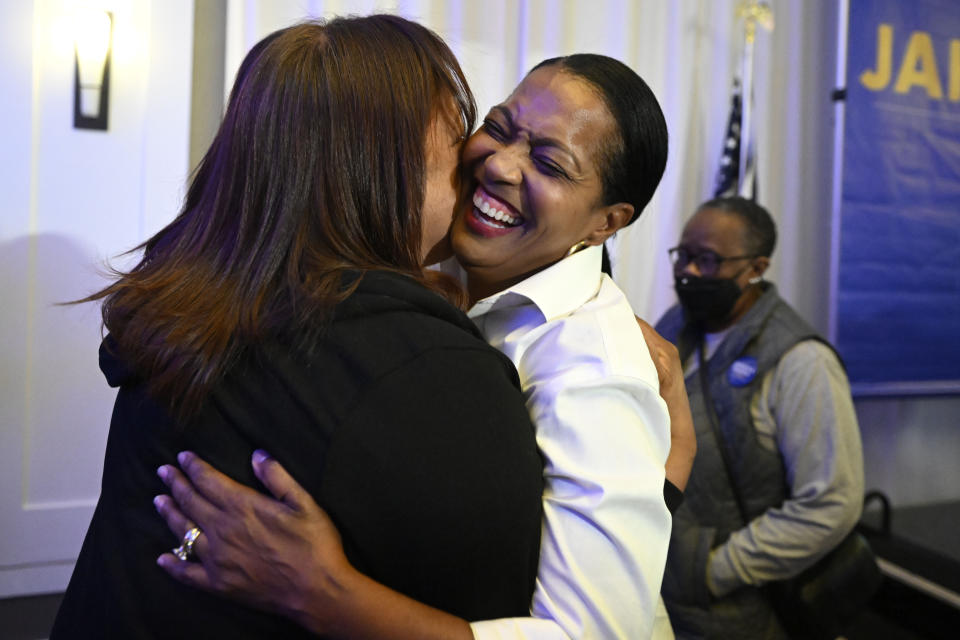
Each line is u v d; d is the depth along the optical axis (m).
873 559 1.69
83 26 1.93
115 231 2.01
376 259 0.70
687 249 1.78
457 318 0.68
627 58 2.45
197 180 0.77
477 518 0.60
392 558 0.59
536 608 0.68
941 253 2.68
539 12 2.34
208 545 0.60
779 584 1.60
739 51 2.64
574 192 0.87
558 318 0.85
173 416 0.65
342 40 0.73
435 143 0.81
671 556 1.61
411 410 0.59
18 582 1.97
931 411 3.04
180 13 2.00
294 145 0.68
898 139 2.61
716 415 1.66
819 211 2.82
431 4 2.21
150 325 0.65
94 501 2.03
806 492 1.54
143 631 0.63
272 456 0.61
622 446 0.73
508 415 0.63
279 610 0.60
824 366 1.60
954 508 3.02
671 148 2.54
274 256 0.65
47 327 1.96
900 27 2.59
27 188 1.92
